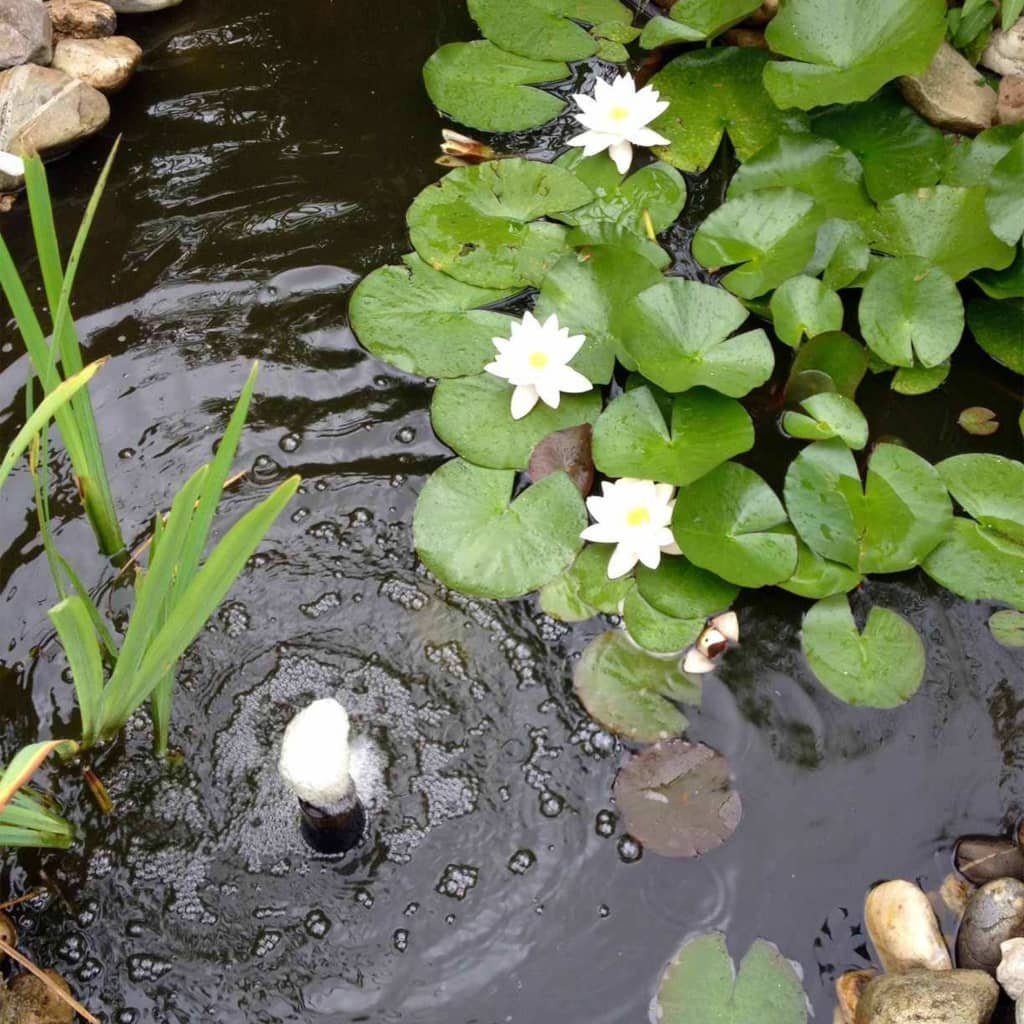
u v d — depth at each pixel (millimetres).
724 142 2008
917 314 1692
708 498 1513
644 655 1474
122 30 2182
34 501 1602
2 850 1341
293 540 1576
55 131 1943
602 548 1542
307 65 2133
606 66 2125
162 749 1390
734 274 1753
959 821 1370
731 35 2141
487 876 1333
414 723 1437
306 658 1480
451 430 1622
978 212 1774
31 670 1457
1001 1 1942
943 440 1683
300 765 1093
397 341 1712
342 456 1649
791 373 1667
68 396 1023
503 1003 1255
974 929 1242
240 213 1919
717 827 1358
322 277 1836
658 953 1281
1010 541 1521
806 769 1404
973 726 1433
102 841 1348
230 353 1748
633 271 1705
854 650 1453
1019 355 1734
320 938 1294
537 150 2018
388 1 2234
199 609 1127
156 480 1625
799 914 1307
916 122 1926
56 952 1279
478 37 2201
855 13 1872
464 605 1521
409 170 1978
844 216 1834
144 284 1830
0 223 1929
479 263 1795
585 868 1337
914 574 1539
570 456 1609
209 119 2051
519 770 1404
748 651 1481
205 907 1312
